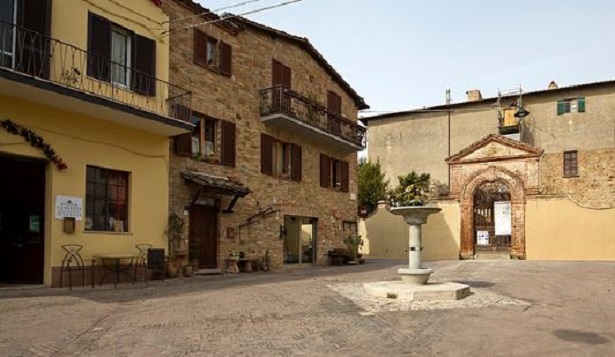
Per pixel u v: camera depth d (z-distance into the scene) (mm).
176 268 15672
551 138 34688
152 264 14039
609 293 12406
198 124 17828
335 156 26109
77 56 12906
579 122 34094
